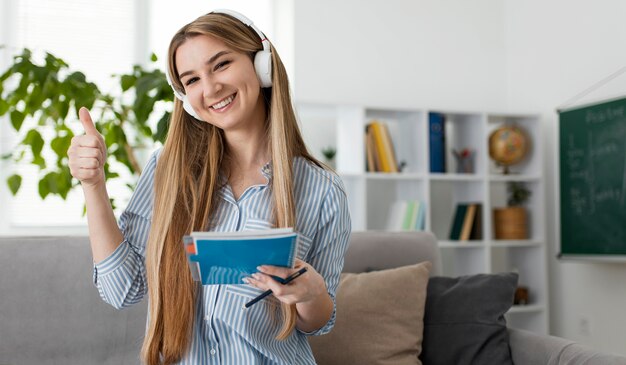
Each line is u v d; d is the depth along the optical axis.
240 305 1.37
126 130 4.38
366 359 2.17
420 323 2.28
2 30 4.30
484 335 2.22
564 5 4.26
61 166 3.12
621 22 3.85
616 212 3.73
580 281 4.14
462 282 2.37
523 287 4.30
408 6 4.60
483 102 4.71
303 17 4.38
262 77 1.41
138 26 4.54
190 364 1.37
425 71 4.61
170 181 1.42
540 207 4.25
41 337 1.98
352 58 4.46
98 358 2.02
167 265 1.38
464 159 4.30
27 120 4.27
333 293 1.47
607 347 3.92
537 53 4.49
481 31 4.74
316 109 4.10
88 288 2.04
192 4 4.61
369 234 2.52
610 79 3.91
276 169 1.40
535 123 4.30
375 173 4.02
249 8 4.64
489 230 4.19
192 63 1.34
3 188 4.25
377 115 4.26
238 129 1.44
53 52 4.39
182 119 1.46
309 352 1.50
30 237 2.07
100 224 1.37
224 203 1.44
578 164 3.97
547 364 2.04
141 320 2.07
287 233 1.12
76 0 4.45
